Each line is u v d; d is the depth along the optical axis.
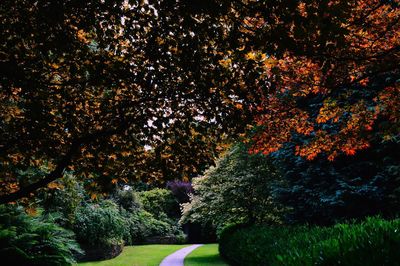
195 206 15.59
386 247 2.76
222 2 3.08
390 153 8.86
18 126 4.04
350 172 9.41
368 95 7.16
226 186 13.05
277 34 3.07
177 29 3.46
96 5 3.29
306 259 3.27
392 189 8.71
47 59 3.71
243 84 4.05
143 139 4.57
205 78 3.81
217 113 4.13
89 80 3.89
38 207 8.37
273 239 7.83
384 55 4.18
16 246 7.44
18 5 3.38
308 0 2.88
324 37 3.00
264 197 12.69
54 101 4.32
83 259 13.45
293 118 5.41
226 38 3.41
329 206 9.30
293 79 4.91
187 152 4.58
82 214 13.52
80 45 3.83
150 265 12.61
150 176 4.91
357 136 5.50
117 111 4.22
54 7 3.17
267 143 5.66
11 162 4.54
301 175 10.30
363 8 4.21
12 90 4.11
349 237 3.42
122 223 15.43
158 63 3.79
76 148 4.03
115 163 4.72
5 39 3.46
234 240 11.84
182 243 26.42
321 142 5.75
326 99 5.26
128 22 3.54
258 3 3.08
